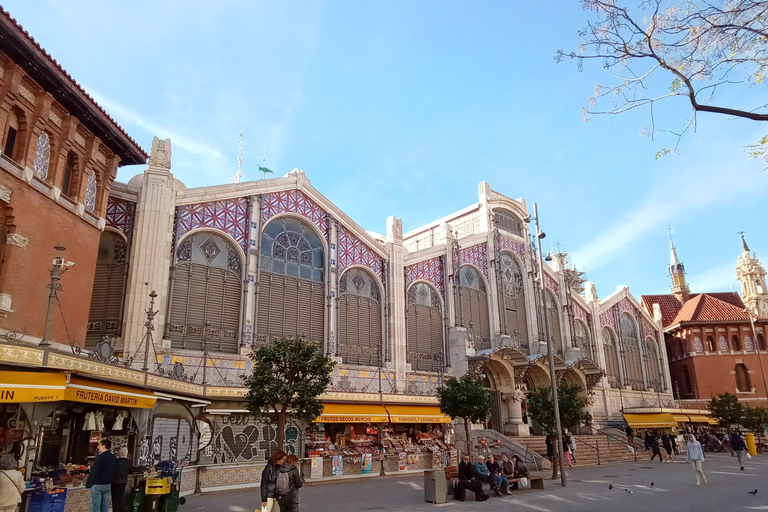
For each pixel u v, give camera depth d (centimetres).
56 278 1286
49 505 1127
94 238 1828
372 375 2780
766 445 4300
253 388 1562
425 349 3122
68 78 1584
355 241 2948
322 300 2716
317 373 1603
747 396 5034
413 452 2570
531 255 4025
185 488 1709
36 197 1553
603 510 1415
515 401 3372
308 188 2756
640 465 3011
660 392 5044
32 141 1545
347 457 2292
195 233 2355
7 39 1380
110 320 2067
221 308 2347
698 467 2002
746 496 1650
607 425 4138
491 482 1734
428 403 2775
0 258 1438
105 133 1828
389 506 1503
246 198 2536
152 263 2136
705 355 5262
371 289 2975
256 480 2000
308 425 2334
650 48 1009
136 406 1481
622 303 4975
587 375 3969
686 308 5753
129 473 1248
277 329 2497
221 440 2072
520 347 3678
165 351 2089
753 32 961
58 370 1206
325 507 1482
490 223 3784
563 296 4256
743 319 5234
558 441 2053
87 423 1547
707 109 985
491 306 3569
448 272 3344
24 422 1299
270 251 2580
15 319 1446
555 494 1758
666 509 1417
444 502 1577
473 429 3030
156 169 2252
